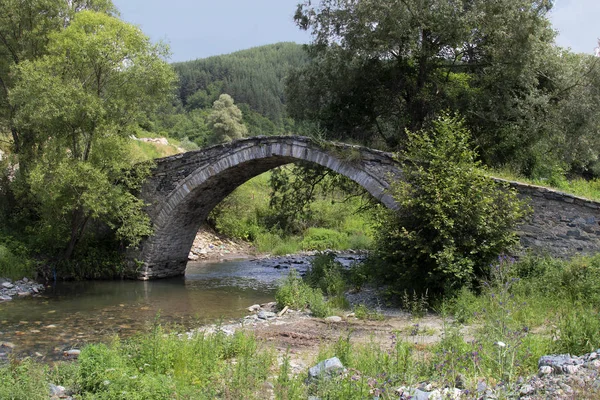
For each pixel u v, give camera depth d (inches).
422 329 382.6
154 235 751.7
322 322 441.7
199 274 832.9
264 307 553.0
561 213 500.4
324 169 796.6
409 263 499.2
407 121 772.6
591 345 254.1
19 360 313.1
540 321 350.9
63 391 243.4
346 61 772.0
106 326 457.1
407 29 680.4
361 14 697.6
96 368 248.2
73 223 711.1
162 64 700.0
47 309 532.4
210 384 245.9
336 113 810.8
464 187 484.4
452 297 446.0
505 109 724.7
